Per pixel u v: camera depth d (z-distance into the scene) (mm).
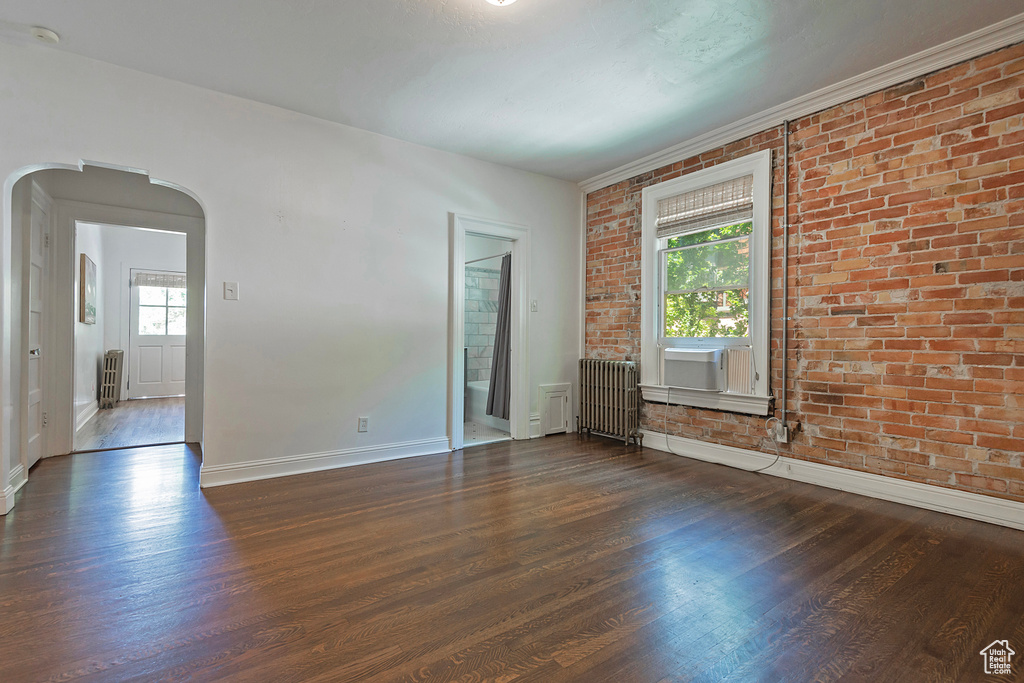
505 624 1667
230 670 1414
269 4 2307
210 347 3180
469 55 2746
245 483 3250
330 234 3621
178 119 3061
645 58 2768
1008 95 2502
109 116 2850
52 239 3799
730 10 2340
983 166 2584
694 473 3555
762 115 3459
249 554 2199
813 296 3291
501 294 5355
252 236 3318
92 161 2807
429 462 3838
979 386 2602
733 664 1463
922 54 2699
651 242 4395
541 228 4824
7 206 2617
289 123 3453
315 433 3574
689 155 4059
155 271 7754
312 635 1594
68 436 3979
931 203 2768
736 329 3783
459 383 4281
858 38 2576
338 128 3654
